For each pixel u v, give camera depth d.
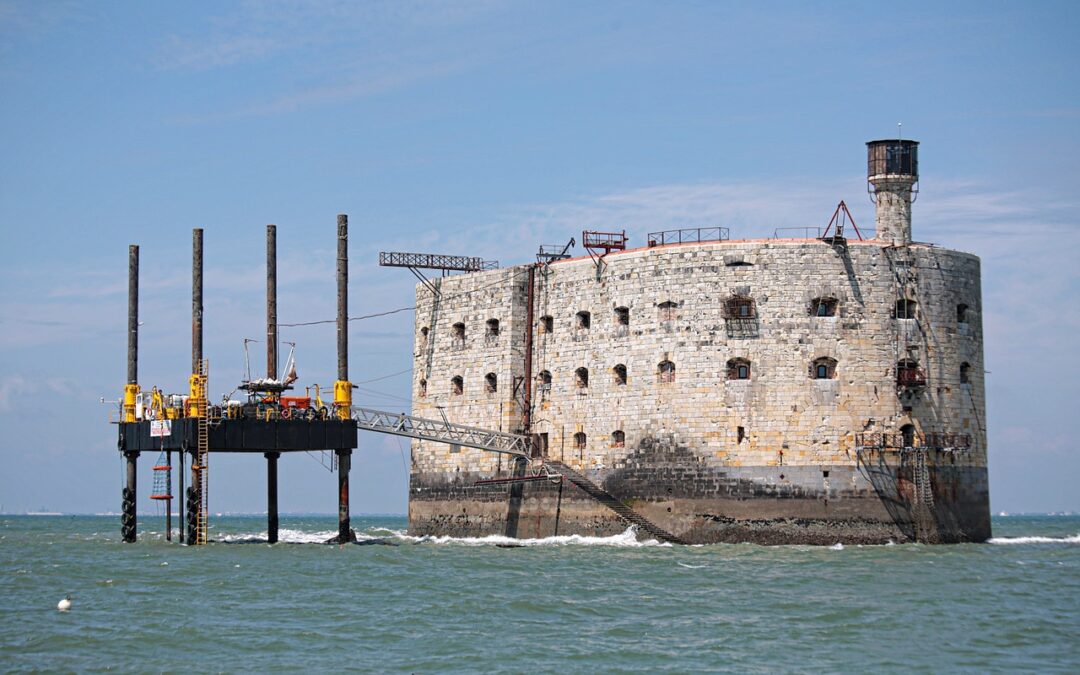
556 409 117.56
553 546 110.38
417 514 129.50
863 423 105.31
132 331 116.25
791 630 67.25
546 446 118.38
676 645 63.59
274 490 115.00
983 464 111.38
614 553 101.62
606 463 112.88
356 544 113.19
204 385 108.00
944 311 108.62
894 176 108.75
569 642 64.12
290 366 111.62
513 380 120.81
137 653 61.56
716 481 106.25
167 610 72.69
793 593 79.06
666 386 108.94
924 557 96.88
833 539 104.25
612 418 112.62
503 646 63.09
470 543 117.25
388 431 114.44
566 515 115.44
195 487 111.12
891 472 105.38
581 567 92.06
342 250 110.12
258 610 72.69
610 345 113.06
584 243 118.31
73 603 75.31
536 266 120.25
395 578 86.50
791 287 105.88
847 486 104.56
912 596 77.94
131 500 118.19
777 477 104.88
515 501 119.75
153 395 112.75
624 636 65.69
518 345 121.06
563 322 117.50
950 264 109.19
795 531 104.44
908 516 105.75
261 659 60.34
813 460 104.69
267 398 109.56
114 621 69.25
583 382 115.88
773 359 105.56
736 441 106.00
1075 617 70.94
